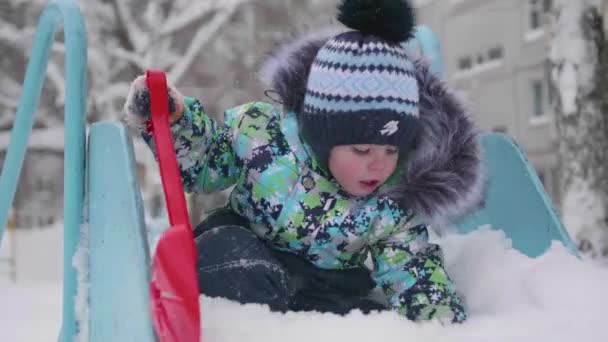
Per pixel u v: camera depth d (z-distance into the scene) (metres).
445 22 14.22
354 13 1.30
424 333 1.08
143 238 1.02
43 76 1.39
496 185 1.63
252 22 6.60
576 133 3.49
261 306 1.14
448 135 1.38
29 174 10.13
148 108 1.22
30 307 3.06
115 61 6.80
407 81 1.28
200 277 1.24
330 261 1.39
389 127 1.25
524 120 12.54
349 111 1.25
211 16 6.66
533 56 12.34
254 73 1.50
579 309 1.16
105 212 1.08
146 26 6.50
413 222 1.39
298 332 1.06
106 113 6.29
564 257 1.38
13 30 6.84
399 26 1.30
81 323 1.10
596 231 3.35
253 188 1.37
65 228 1.13
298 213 1.34
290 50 1.41
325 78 1.27
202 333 1.04
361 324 1.08
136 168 1.09
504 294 1.33
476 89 13.49
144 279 0.99
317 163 1.35
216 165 1.39
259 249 1.27
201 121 1.33
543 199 1.53
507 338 1.07
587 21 3.54
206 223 1.42
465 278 1.46
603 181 3.41
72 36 1.19
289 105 1.38
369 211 1.36
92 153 1.10
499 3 13.01
